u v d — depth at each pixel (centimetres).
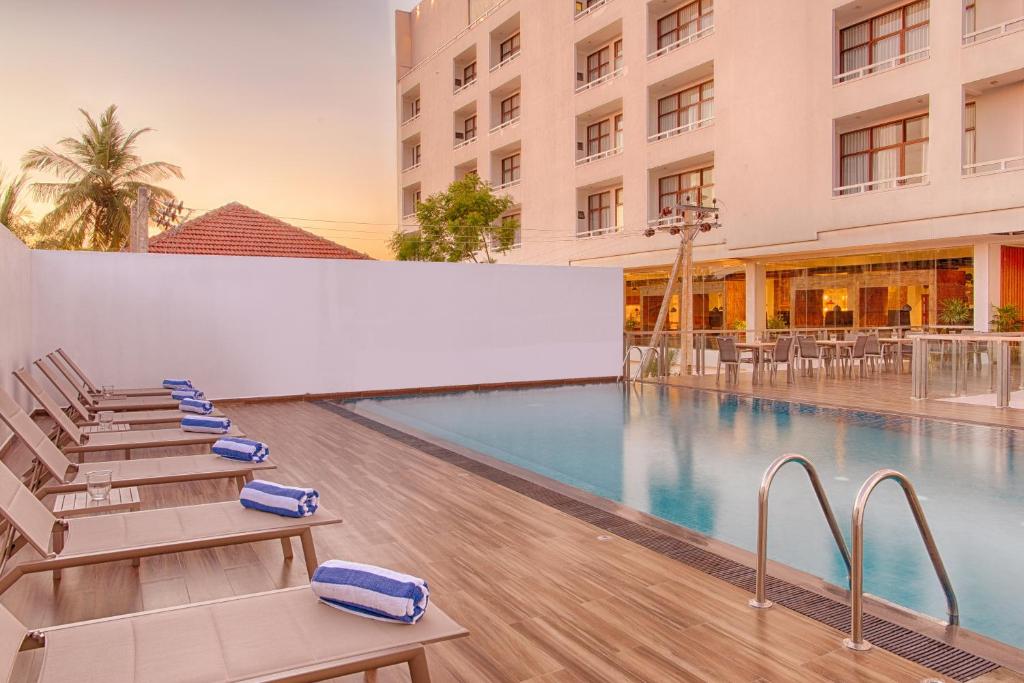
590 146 2742
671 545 438
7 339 800
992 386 1193
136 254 1080
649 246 2377
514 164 3184
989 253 1633
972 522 509
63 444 564
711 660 289
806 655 294
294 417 989
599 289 1488
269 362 1180
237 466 470
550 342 1437
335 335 1232
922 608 366
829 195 1830
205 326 1129
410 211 4081
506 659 291
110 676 193
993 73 1510
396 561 408
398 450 745
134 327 1080
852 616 300
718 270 2330
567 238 2741
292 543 443
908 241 1678
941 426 908
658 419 994
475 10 3409
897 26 1766
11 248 821
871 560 436
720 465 701
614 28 2556
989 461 702
